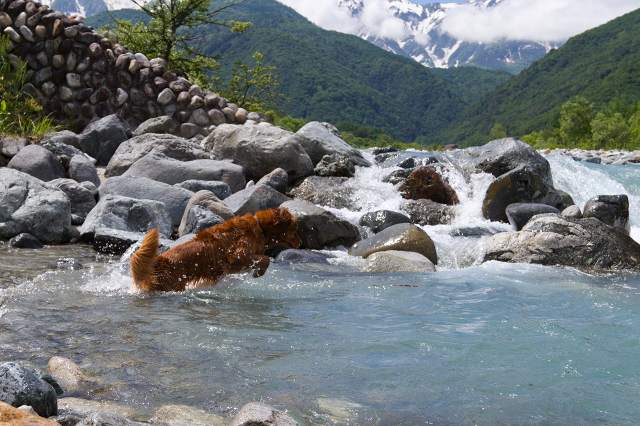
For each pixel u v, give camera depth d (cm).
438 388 394
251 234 677
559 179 1406
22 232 845
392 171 1247
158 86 1473
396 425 339
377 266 798
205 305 584
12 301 559
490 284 712
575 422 348
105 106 1472
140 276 612
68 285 630
